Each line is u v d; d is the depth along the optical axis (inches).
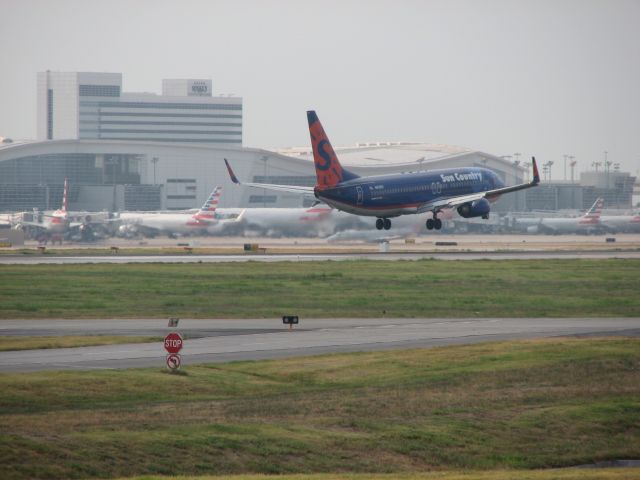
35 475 4286.4
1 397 5664.4
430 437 5270.7
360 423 5403.5
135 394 5930.1
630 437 5600.4
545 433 5526.6
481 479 4483.3
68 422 5059.1
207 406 5634.8
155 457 4635.8
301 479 4439.0
